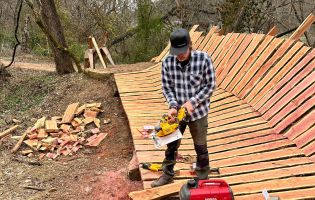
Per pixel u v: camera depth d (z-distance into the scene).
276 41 4.22
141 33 7.48
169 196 2.46
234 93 4.27
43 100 5.37
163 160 2.79
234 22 7.59
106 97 5.06
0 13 12.59
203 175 2.54
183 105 2.27
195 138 2.45
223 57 4.89
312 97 3.34
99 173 3.37
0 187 3.22
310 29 9.54
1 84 6.11
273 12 8.33
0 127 4.70
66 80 5.86
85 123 4.45
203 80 2.30
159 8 9.41
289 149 3.05
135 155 3.23
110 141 4.06
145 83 5.11
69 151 3.91
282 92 3.67
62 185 3.21
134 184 3.01
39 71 7.15
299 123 3.22
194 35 5.98
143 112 4.11
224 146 3.21
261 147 3.13
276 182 2.57
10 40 10.80
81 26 10.08
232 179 2.65
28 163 3.70
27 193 3.12
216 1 9.66
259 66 4.21
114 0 9.89
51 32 6.08
